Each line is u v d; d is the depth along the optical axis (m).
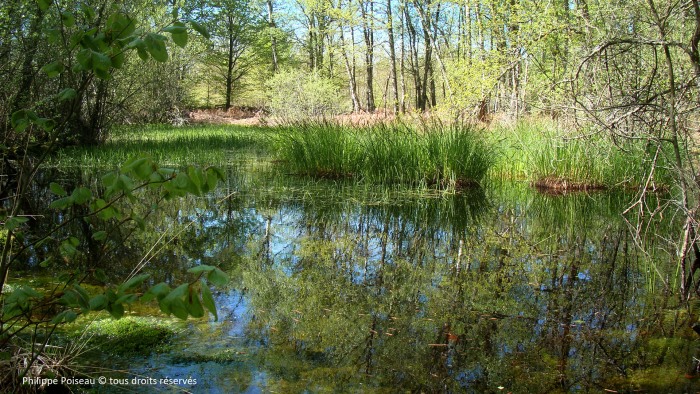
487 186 8.99
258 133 17.03
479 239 5.61
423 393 2.45
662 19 3.47
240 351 2.81
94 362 2.59
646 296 3.85
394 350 2.91
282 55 35.12
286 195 7.71
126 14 1.53
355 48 26.45
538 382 2.59
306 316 3.37
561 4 8.90
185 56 21.47
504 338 3.10
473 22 12.57
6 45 7.94
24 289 1.67
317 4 25.28
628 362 2.82
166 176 1.46
